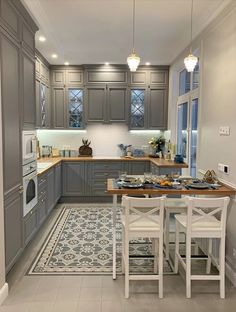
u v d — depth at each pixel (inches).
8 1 110.7
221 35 132.7
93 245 154.6
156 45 195.3
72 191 245.1
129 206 107.4
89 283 116.8
